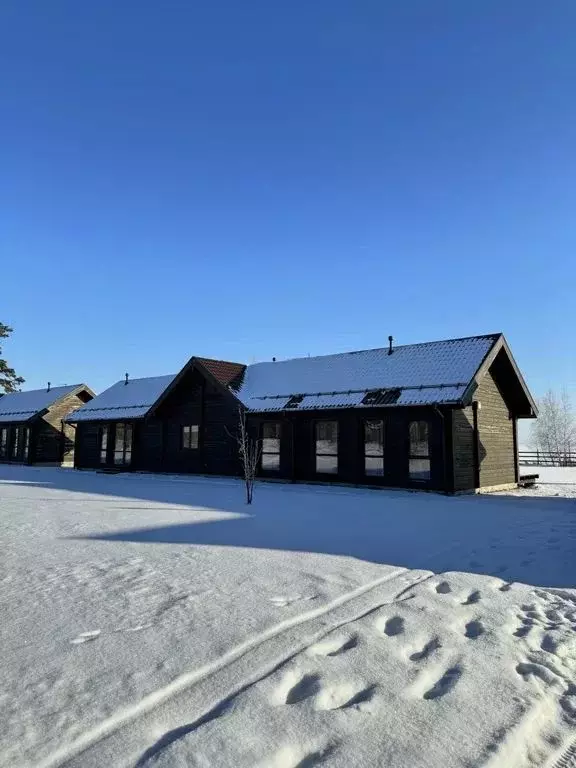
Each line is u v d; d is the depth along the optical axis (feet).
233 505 43.04
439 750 9.77
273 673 12.25
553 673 13.21
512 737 10.28
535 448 231.50
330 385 67.41
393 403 58.03
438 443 56.44
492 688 12.21
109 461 93.86
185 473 80.48
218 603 16.94
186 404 81.46
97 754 9.22
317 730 10.19
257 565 21.86
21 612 16.06
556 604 18.60
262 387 74.43
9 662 12.66
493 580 21.09
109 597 17.52
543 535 31.07
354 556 24.07
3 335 147.23
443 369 59.93
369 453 63.10
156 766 8.94
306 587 18.85
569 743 10.51
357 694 11.74
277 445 69.51
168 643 13.79
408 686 12.07
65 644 13.69
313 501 46.75
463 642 14.82
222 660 12.85
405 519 36.40
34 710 10.52
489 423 65.00
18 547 25.49
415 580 20.54
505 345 62.44
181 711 10.68
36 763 8.88
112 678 11.86
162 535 28.71
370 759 9.43
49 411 118.93
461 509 42.75
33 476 79.56
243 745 9.58
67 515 36.47
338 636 14.62
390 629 15.55
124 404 94.58
